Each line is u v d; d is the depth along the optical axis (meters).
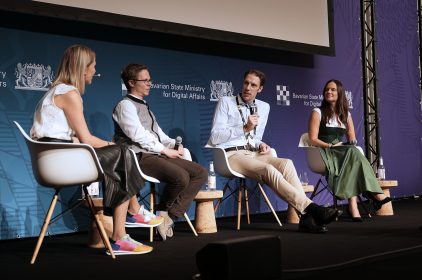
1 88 4.46
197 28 5.41
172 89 5.52
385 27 7.52
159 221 3.97
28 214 4.57
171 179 3.97
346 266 2.78
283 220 5.45
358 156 5.14
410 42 7.86
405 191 7.68
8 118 4.49
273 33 6.05
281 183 4.38
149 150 4.05
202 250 2.31
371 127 7.30
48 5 4.45
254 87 4.83
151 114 4.29
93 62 3.44
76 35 4.90
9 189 4.48
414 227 4.54
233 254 2.25
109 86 5.08
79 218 4.86
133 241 3.49
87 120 4.93
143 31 5.34
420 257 3.01
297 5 6.29
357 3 7.25
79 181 3.22
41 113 3.29
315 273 2.61
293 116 6.52
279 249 2.44
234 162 4.62
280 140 6.38
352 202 5.12
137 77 4.18
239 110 4.81
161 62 5.45
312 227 4.32
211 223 4.53
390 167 7.49
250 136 4.84
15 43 4.55
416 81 7.89
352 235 4.11
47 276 2.80
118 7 4.88
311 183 6.67
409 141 7.76
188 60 5.66
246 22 5.82
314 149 5.25
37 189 4.63
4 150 4.46
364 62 7.16
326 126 5.30
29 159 4.59
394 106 7.59
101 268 2.99
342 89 5.34
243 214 5.98
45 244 4.09
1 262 3.28
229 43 6.00
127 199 3.30
